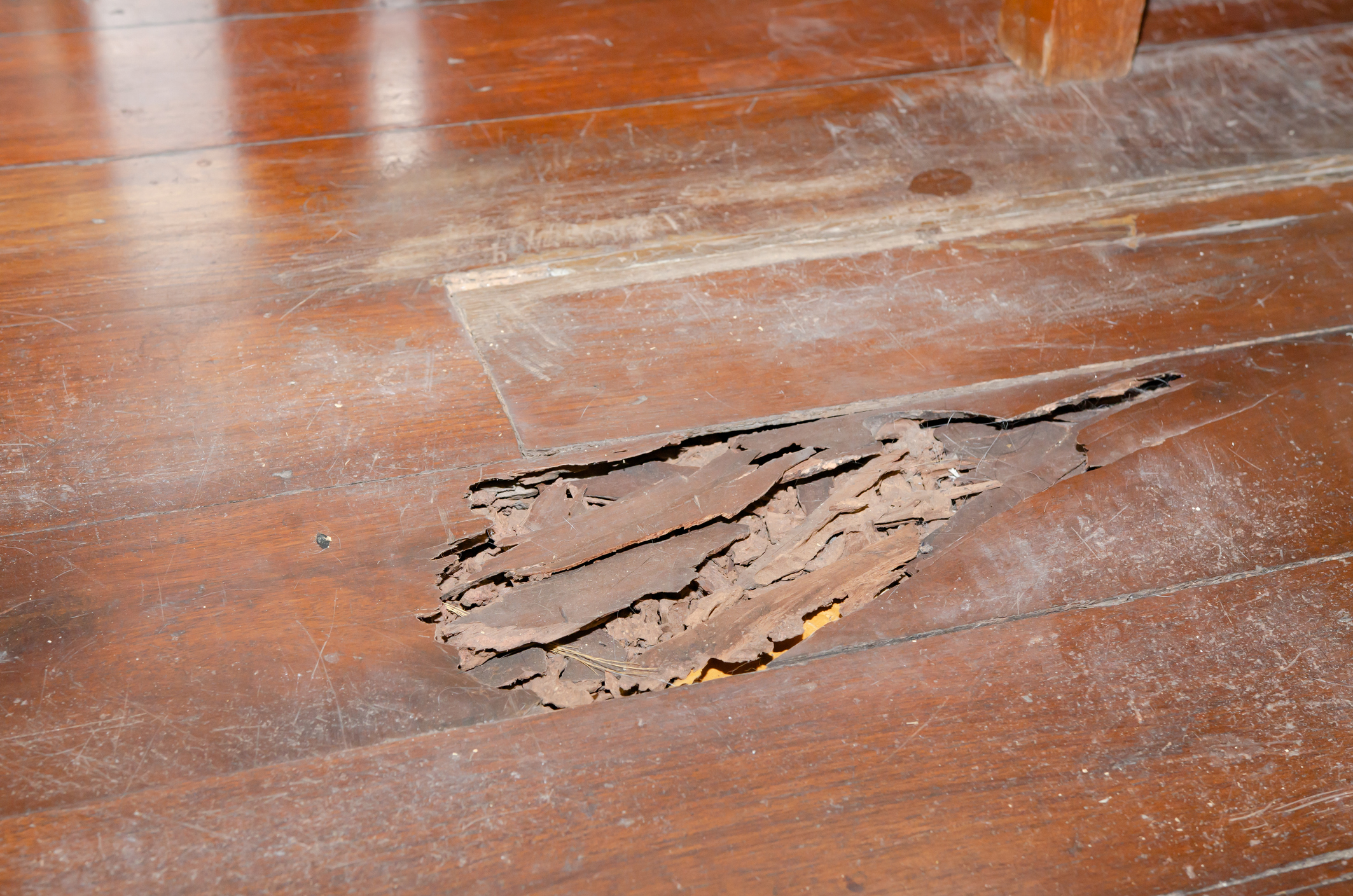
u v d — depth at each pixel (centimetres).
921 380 97
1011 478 95
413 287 100
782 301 100
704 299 100
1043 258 102
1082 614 92
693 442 96
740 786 88
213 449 95
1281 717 90
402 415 96
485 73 110
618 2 115
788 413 96
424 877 86
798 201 104
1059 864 87
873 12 115
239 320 98
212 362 97
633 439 95
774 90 110
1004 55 112
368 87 109
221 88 109
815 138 107
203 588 91
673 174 105
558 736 89
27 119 106
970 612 92
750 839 87
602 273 101
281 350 98
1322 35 114
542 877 86
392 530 93
